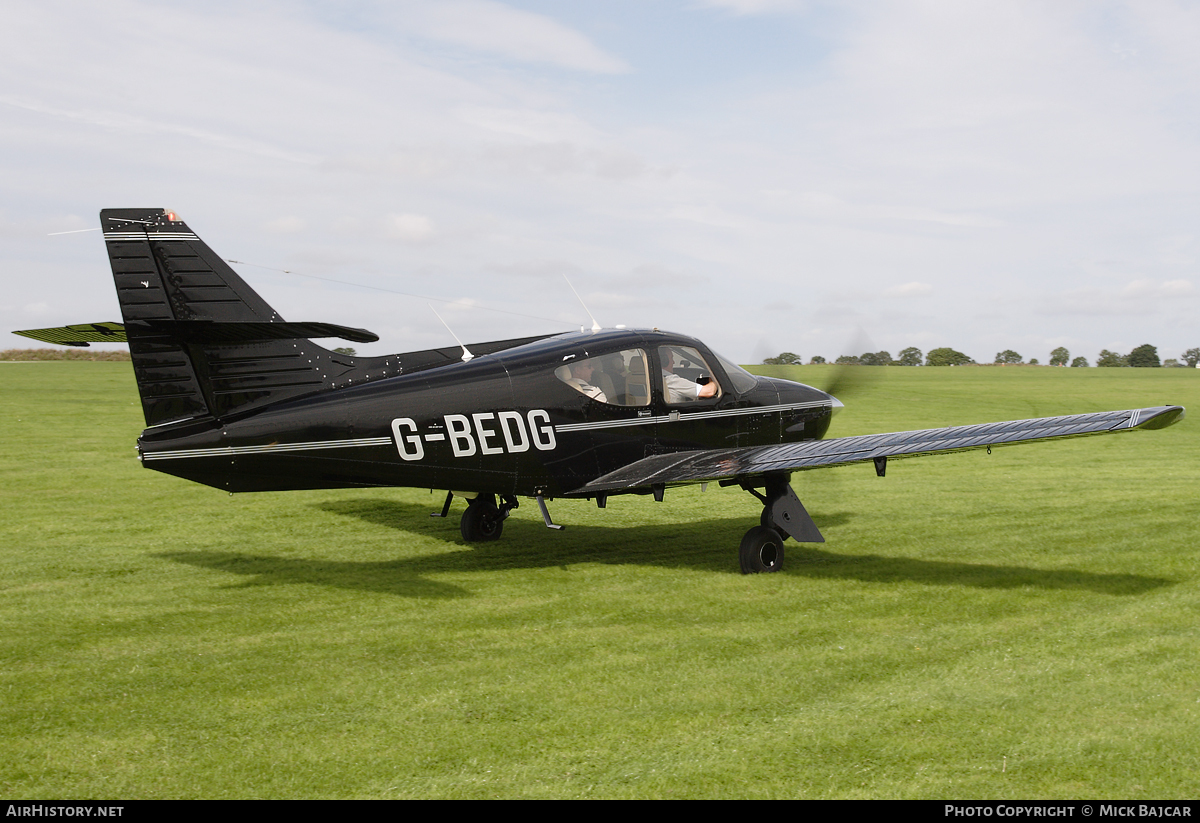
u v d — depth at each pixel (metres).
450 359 7.50
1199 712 4.15
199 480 6.49
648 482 7.18
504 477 7.22
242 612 5.95
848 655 5.00
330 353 6.91
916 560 7.64
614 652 5.08
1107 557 7.62
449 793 3.39
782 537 7.45
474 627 5.60
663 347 8.01
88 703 4.29
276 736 3.91
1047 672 4.69
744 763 3.64
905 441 6.72
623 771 3.58
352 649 5.14
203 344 6.45
